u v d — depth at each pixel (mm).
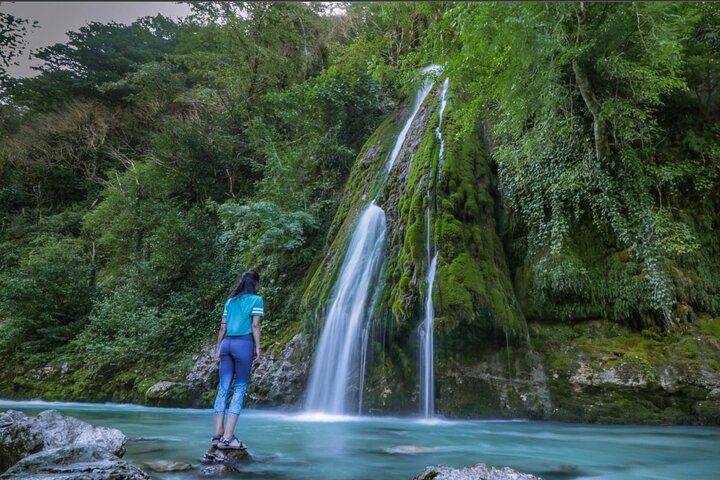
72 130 22969
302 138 14258
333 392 7945
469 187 8328
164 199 16812
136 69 24156
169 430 5859
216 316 11766
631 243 7461
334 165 13445
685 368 6391
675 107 8438
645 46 6262
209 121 17781
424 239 7844
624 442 4875
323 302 9062
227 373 4062
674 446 4668
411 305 7250
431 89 10805
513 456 4109
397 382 7363
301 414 7867
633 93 7152
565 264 7727
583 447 4574
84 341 12836
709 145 8008
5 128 22906
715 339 6668
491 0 5477
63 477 2525
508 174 8867
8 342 13336
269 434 5387
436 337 6836
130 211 16875
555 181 8109
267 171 13336
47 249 15953
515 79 7031
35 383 12188
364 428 5945
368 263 8703
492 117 9383
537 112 8023
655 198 7898
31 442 3600
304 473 3340
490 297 7145
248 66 17891
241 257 13141
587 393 6625
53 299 14023
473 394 6859
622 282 7434
